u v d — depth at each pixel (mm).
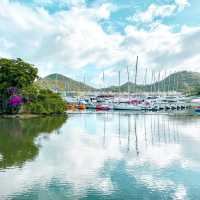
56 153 34125
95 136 47656
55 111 86688
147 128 59000
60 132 51531
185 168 28266
